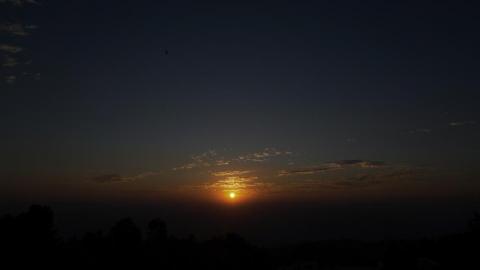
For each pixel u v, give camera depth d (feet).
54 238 128.57
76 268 124.98
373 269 185.98
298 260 226.38
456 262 148.87
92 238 152.25
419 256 171.63
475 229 148.87
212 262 179.22
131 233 155.94
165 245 173.06
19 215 122.62
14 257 111.86
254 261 201.36
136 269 145.89
